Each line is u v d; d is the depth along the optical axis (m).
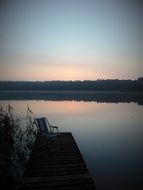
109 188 4.43
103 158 6.47
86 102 30.70
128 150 7.36
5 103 23.58
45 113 17.62
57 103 28.03
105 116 16.55
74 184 3.98
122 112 19.16
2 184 4.14
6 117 5.59
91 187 3.88
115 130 10.93
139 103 29.38
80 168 4.75
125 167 5.72
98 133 10.20
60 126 12.03
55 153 5.88
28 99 35.12
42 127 7.21
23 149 6.32
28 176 4.32
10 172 4.68
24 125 10.68
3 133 5.21
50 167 4.82
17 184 4.00
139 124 12.88
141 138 9.20
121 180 4.86
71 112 18.84
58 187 3.87
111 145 8.02
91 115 17.06
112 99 38.03
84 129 11.19
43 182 4.05
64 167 4.81
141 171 5.44
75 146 6.62
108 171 5.41
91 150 7.36
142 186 4.54
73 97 44.75
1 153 4.61
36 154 5.80
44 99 36.41
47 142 7.04
